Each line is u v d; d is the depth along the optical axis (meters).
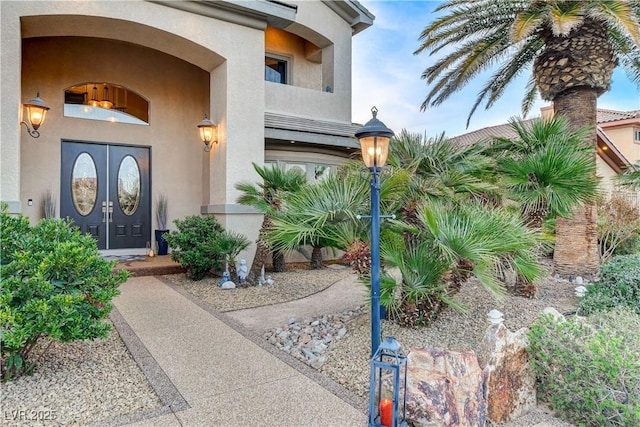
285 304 6.83
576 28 8.20
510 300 6.51
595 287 6.32
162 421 3.05
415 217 4.83
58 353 4.32
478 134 20.30
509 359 3.49
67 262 3.70
